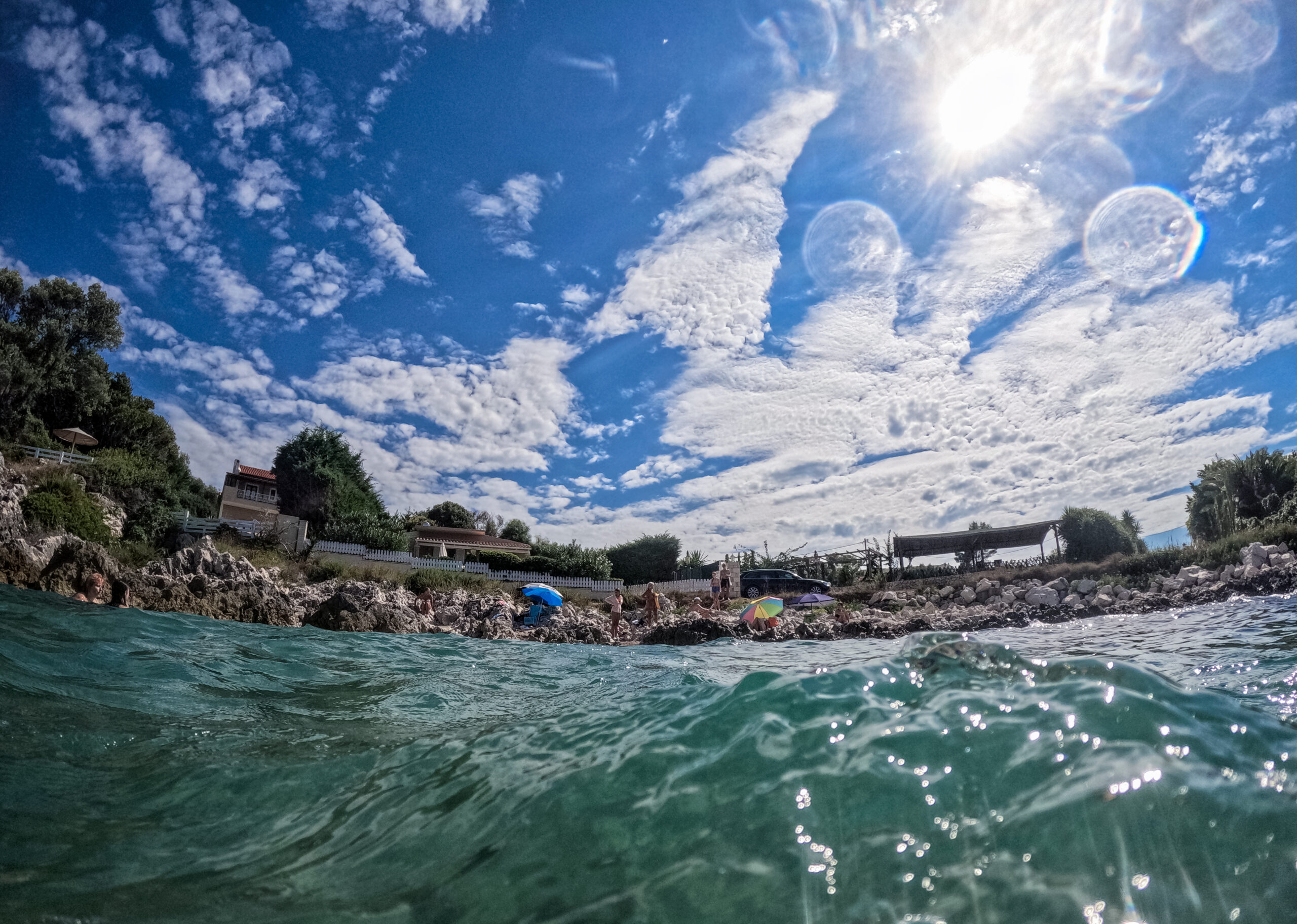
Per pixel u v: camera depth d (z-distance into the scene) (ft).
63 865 7.25
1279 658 16.38
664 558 119.96
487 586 84.69
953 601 75.87
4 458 55.52
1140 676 7.78
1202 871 4.74
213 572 43.70
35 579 35.53
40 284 112.88
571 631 50.29
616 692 16.61
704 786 7.33
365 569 80.69
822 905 5.15
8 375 94.99
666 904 5.50
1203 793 5.48
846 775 6.79
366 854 7.34
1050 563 93.15
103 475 78.23
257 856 7.50
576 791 7.91
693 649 40.27
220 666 21.47
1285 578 53.57
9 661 17.58
